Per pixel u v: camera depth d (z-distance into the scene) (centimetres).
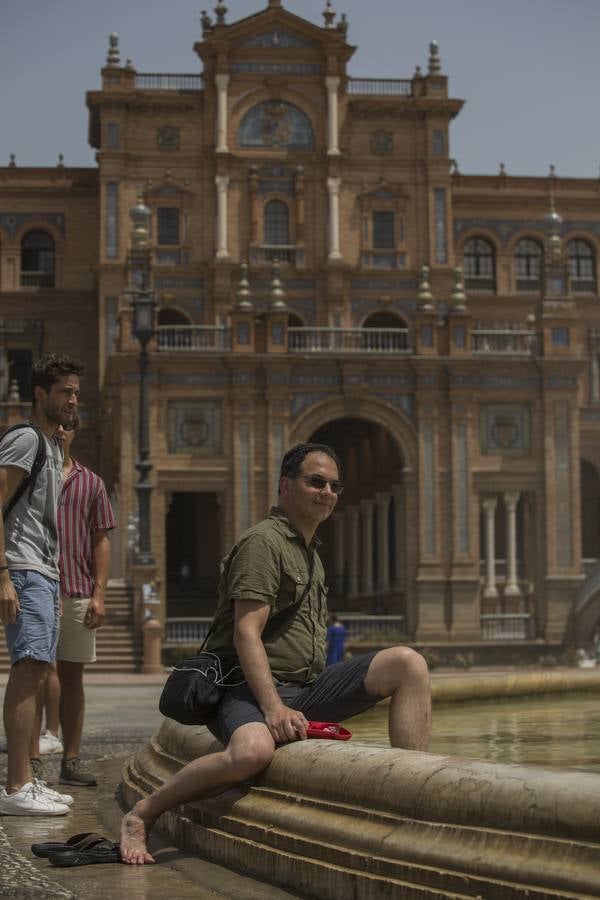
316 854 562
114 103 5966
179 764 789
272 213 6022
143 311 3803
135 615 3844
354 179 6091
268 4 5978
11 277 6550
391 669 668
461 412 4525
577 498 4556
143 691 2817
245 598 668
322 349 4512
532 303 6619
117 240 5969
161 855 675
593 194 6762
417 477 4500
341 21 6041
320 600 719
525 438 4572
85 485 1038
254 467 4434
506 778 505
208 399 4447
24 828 794
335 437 5556
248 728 646
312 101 6038
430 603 4444
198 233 6003
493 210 6700
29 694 851
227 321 5925
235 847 623
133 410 4406
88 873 631
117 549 4388
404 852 518
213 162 5997
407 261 6088
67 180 6612
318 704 680
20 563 846
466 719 1283
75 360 902
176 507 6281
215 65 5994
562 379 4572
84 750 1364
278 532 691
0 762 1185
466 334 4550
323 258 6016
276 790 630
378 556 5081
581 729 1156
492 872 475
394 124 6122
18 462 850
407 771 552
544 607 4506
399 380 4531
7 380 6500
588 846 455
